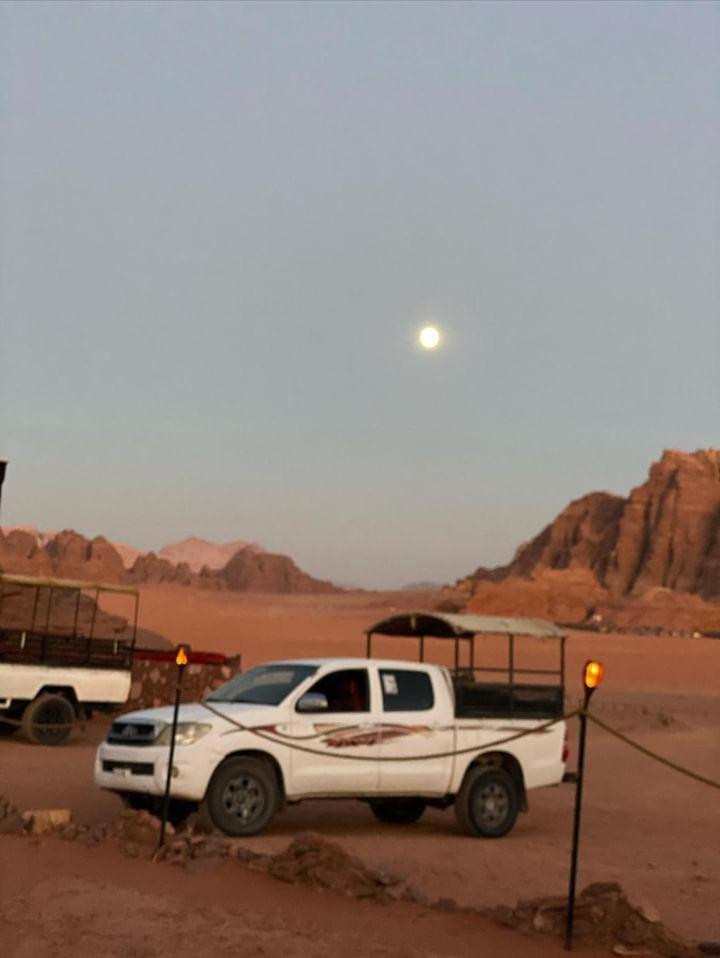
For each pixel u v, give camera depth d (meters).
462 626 14.62
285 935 8.14
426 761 13.80
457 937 8.30
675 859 13.14
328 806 16.08
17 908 8.48
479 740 14.23
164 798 11.68
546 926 8.49
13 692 21.48
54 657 22.19
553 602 187.25
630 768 22.64
